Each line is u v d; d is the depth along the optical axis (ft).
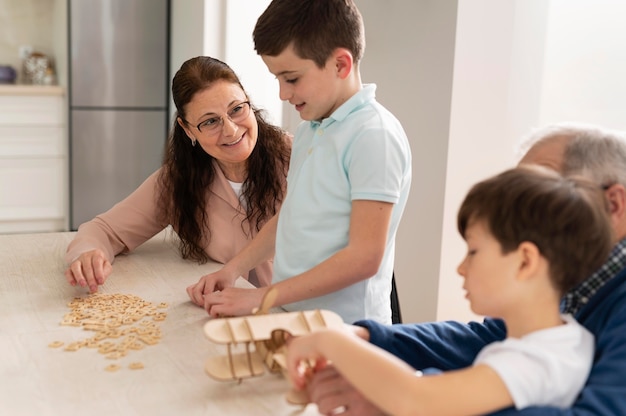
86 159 14.38
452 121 8.25
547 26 7.89
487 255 2.90
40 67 14.94
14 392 3.52
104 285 5.21
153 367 3.84
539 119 8.05
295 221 4.93
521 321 2.96
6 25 15.17
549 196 2.81
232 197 6.15
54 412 3.34
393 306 5.93
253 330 3.50
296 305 4.93
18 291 5.00
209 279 5.04
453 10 8.06
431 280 8.71
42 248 6.04
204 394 3.55
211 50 12.97
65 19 13.87
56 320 4.49
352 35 4.58
